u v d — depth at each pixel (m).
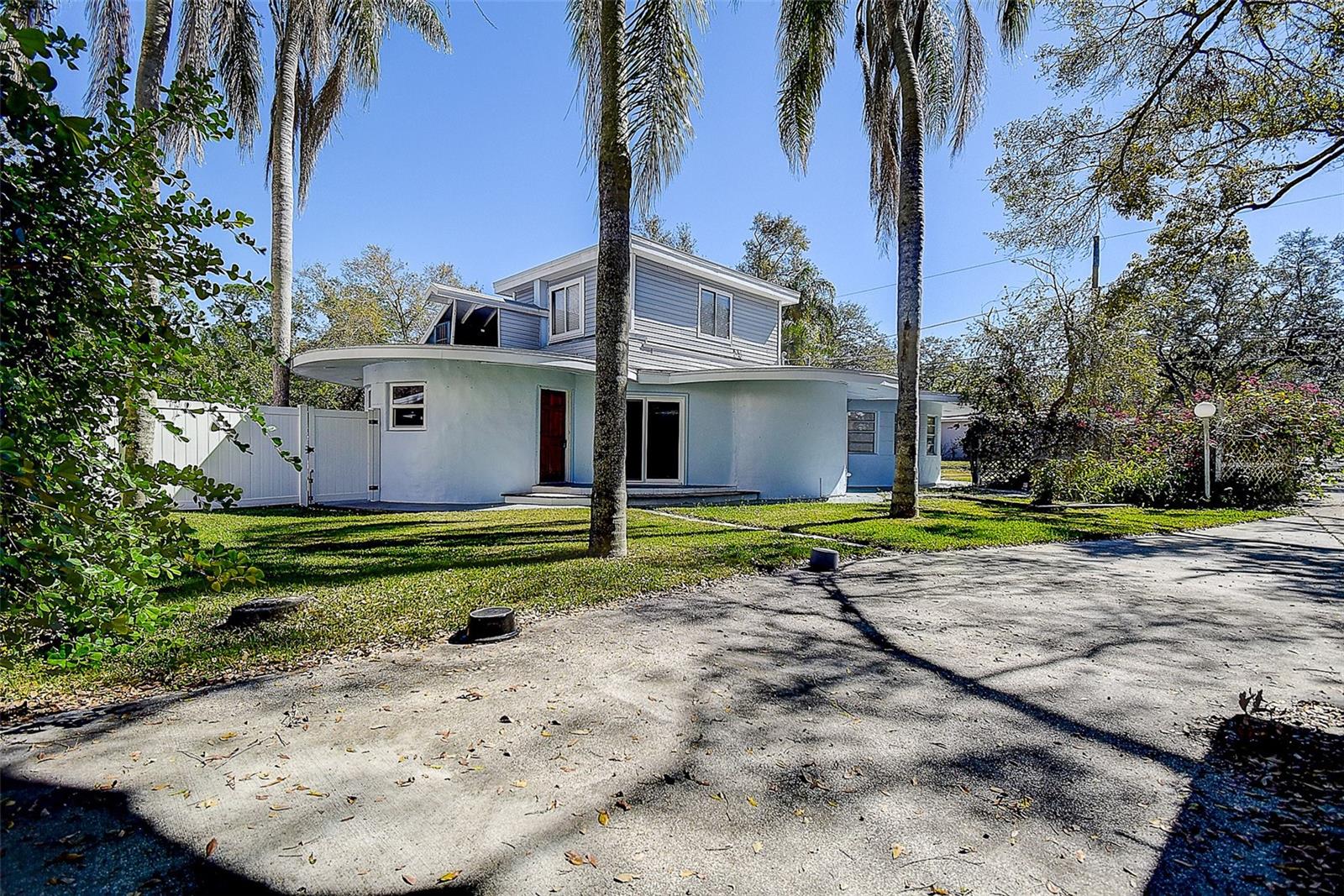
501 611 4.09
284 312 12.70
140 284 2.25
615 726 2.83
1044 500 13.41
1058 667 3.66
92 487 1.98
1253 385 14.27
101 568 1.94
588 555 6.60
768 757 2.58
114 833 2.01
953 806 2.25
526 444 12.28
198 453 10.26
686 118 6.86
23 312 1.94
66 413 2.09
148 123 2.15
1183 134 9.12
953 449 33.72
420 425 11.79
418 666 3.50
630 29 6.62
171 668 3.34
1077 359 13.51
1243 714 2.95
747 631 4.23
